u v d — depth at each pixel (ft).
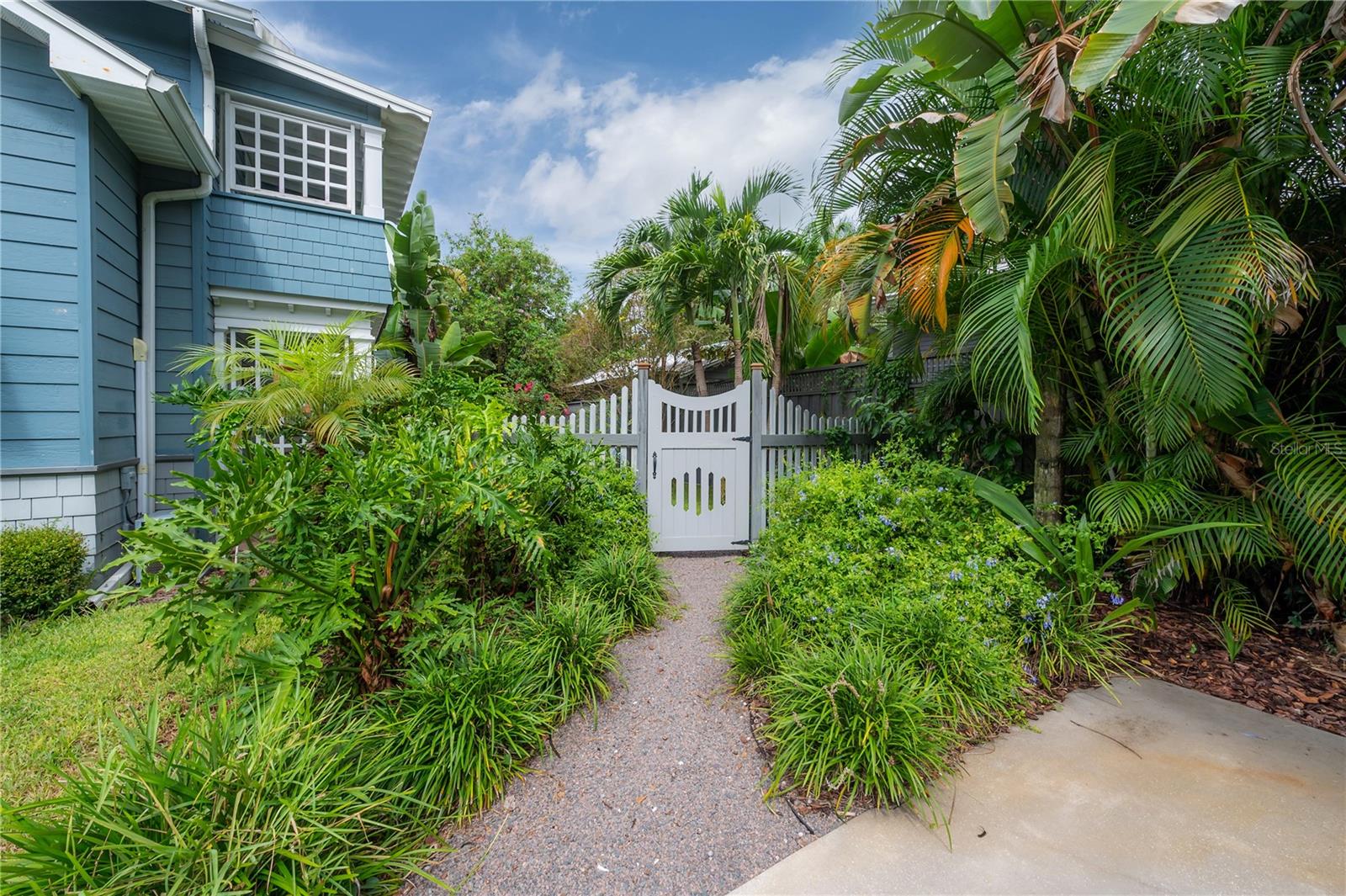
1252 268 8.13
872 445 18.33
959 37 10.02
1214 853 5.84
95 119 14.01
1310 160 9.34
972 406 15.35
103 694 8.73
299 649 6.71
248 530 6.47
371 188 21.83
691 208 26.14
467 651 8.34
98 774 5.04
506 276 43.24
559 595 10.96
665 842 6.20
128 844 4.50
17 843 4.25
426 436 8.80
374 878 5.53
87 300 13.42
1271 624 10.91
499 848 6.12
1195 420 9.92
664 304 25.62
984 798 6.74
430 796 6.46
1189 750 7.64
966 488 11.77
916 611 8.86
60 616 11.86
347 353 14.14
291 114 20.67
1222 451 10.30
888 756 6.77
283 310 20.44
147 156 16.57
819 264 15.17
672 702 9.04
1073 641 9.68
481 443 8.88
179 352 17.58
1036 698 8.93
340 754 5.84
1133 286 9.09
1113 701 8.96
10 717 8.09
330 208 21.09
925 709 7.46
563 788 7.05
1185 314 8.56
